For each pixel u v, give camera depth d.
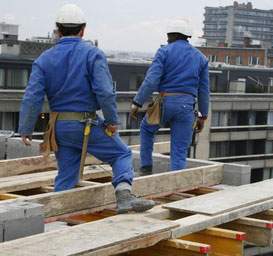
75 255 4.32
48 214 5.81
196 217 5.57
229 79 53.06
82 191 6.11
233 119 49.16
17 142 9.88
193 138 8.24
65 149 6.03
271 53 83.25
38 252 4.32
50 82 5.87
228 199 6.27
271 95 50.59
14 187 6.88
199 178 7.91
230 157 49.34
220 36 175.38
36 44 43.72
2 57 37.12
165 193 7.30
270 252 37.41
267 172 51.78
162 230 5.02
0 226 4.82
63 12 5.95
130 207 5.65
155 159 9.11
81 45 5.90
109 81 5.82
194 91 7.84
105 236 4.73
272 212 6.40
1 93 35.66
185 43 7.85
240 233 5.46
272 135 51.00
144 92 7.64
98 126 5.92
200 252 4.99
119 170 5.85
